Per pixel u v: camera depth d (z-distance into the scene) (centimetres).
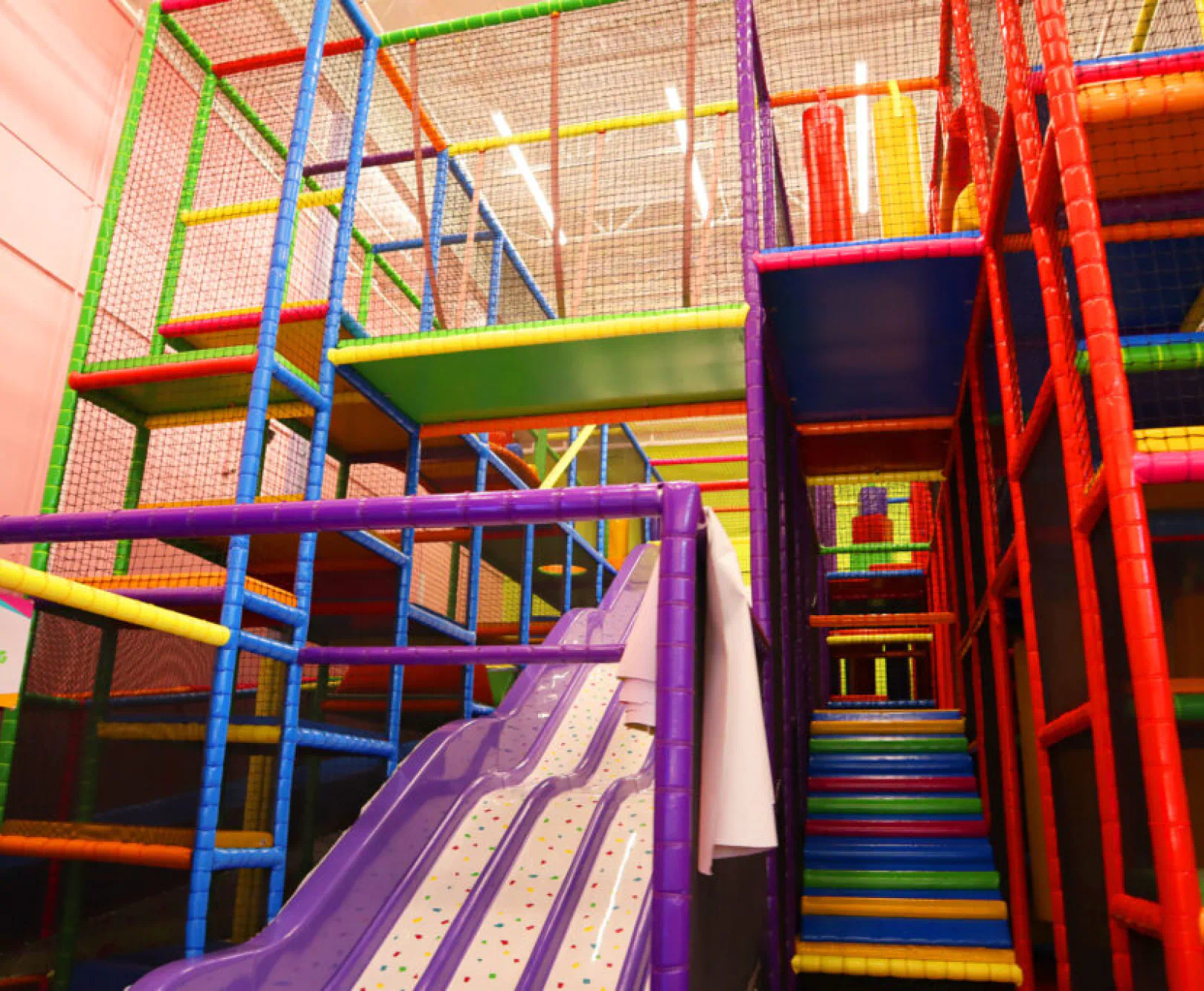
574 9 425
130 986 242
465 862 327
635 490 184
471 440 573
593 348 400
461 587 820
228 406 414
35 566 360
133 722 266
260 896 296
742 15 410
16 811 240
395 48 652
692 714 170
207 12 568
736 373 432
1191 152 264
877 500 890
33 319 535
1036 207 256
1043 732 278
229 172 624
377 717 395
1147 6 389
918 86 484
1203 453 189
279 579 457
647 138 770
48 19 556
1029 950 366
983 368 412
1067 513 245
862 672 994
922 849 443
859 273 376
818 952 389
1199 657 270
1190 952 162
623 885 312
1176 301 352
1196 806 246
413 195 738
